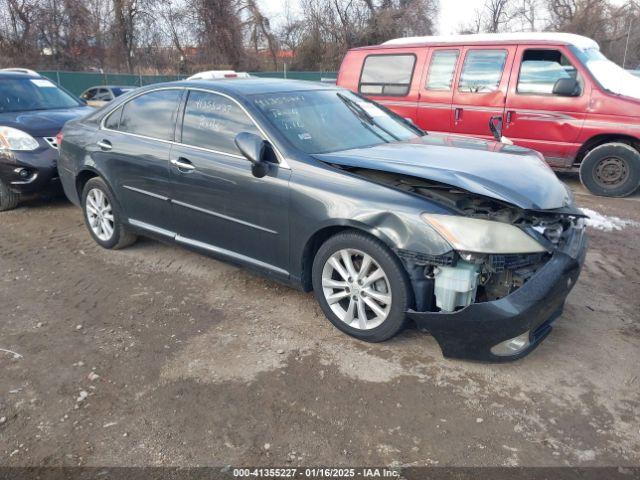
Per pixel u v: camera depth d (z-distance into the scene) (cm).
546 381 315
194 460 260
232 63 3547
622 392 305
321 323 384
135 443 271
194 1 3391
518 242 299
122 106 493
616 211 667
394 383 315
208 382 319
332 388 311
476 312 301
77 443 272
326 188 345
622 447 265
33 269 491
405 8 3650
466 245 299
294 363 336
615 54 3878
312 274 369
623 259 504
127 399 305
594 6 3872
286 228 368
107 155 490
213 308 410
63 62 3328
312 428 280
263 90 423
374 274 335
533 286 302
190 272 477
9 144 632
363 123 441
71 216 656
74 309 413
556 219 330
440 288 310
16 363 342
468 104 785
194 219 430
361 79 889
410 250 311
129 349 355
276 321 388
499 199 303
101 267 492
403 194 323
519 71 748
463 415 288
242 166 387
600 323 381
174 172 430
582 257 337
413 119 841
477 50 776
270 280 442
